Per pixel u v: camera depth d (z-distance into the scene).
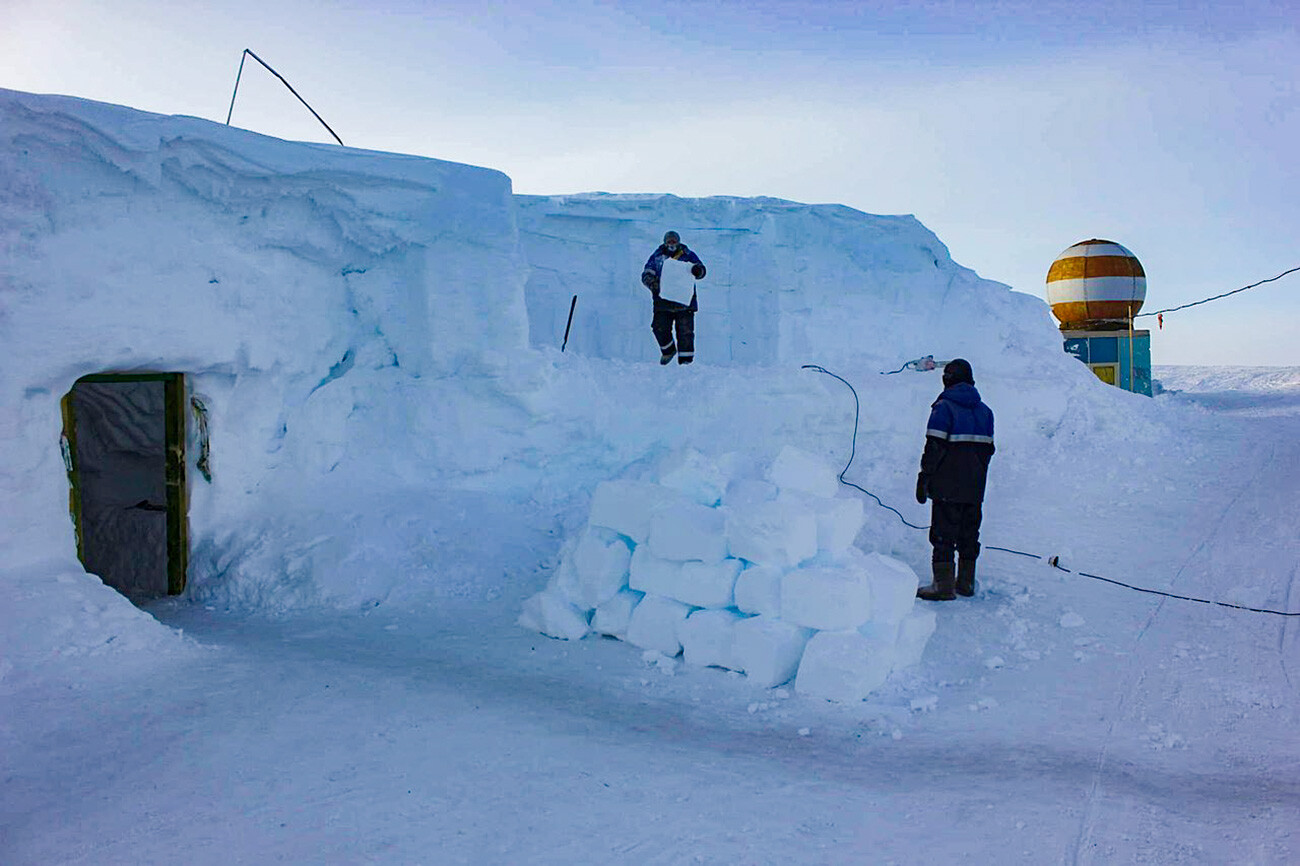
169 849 3.43
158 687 5.14
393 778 4.04
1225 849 3.42
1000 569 7.89
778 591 5.63
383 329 8.86
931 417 7.12
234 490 7.88
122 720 4.68
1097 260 18.02
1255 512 8.79
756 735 4.72
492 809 3.76
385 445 8.64
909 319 12.76
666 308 10.67
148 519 8.12
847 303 12.40
